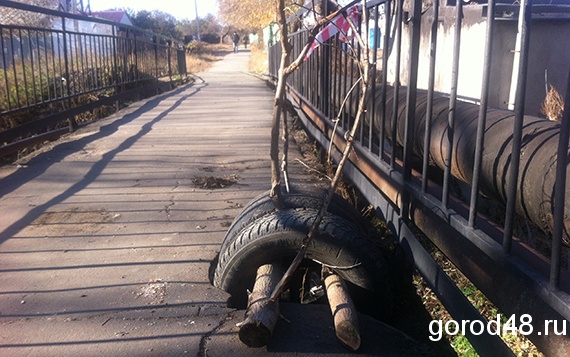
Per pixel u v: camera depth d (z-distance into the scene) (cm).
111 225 434
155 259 366
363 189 449
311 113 730
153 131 892
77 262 362
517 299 212
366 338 280
